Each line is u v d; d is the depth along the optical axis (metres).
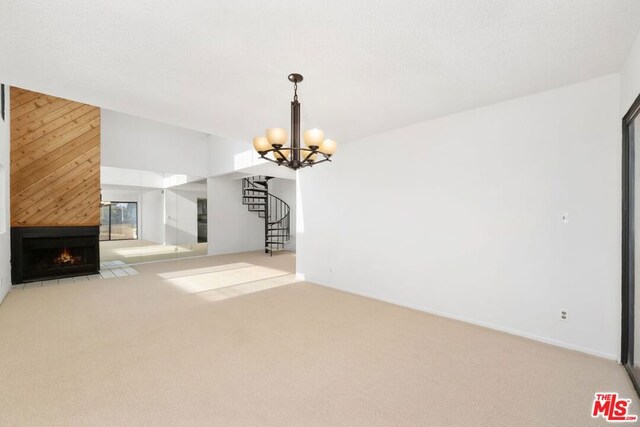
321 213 5.37
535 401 2.11
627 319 2.56
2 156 4.41
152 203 7.68
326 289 5.11
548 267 3.01
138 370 2.48
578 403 2.09
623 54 2.35
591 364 2.60
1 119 4.28
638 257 2.50
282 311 3.98
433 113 3.62
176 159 8.12
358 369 2.53
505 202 3.27
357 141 4.76
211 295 4.73
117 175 7.07
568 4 1.75
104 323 3.51
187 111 3.51
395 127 4.18
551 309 3.00
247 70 2.56
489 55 2.34
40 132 5.27
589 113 2.77
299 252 5.81
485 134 3.40
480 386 2.29
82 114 5.69
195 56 2.34
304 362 2.64
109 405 2.03
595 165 2.75
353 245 4.85
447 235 3.73
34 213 5.26
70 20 1.89
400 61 2.42
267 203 9.35
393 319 3.68
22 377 2.36
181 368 2.52
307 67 2.51
